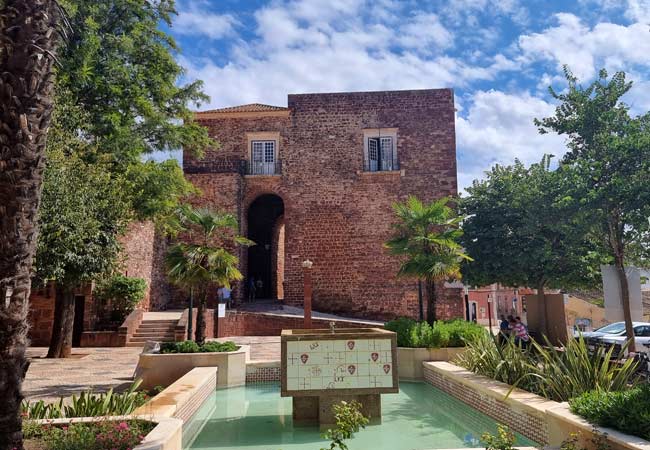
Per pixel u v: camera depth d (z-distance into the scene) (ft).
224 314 69.97
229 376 40.16
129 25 58.70
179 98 66.80
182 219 61.98
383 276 91.86
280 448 23.94
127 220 52.26
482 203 66.13
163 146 64.13
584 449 17.28
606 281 36.17
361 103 96.78
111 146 53.98
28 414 21.80
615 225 39.86
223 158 96.22
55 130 40.19
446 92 96.27
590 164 40.04
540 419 22.07
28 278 16.90
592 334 54.65
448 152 94.63
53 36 18.11
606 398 19.31
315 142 96.07
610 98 42.27
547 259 58.34
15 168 16.49
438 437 25.31
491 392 27.30
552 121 44.70
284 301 92.63
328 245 93.56
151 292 83.56
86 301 65.92
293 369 27.81
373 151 96.07
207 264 43.65
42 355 55.72
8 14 16.99
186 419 26.96
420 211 51.19
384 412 31.22
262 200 112.16
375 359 28.07
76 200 40.68
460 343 42.86
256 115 96.99
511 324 49.70
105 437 17.56
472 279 66.33
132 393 25.16
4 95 16.61
